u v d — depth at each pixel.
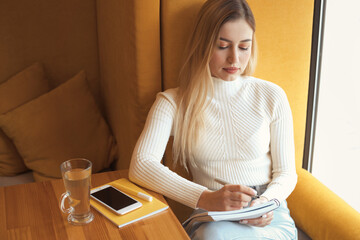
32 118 1.74
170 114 1.27
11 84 1.85
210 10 1.20
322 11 1.51
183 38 1.37
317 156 1.69
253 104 1.32
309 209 1.38
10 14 1.91
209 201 1.06
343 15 1.49
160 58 1.38
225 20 1.18
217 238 1.08
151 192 1.10
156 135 1.23
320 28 1.52
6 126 1.72
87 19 2.04
